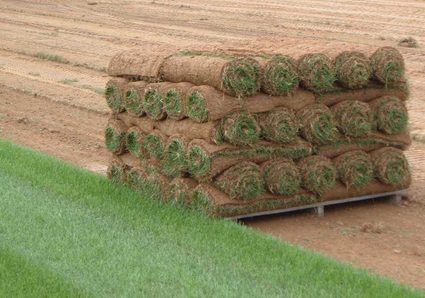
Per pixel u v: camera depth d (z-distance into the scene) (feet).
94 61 117.39
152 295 38.29
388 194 56.08
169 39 133.90
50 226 47.29
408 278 43.32
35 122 84.23
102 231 46.73
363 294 38.42
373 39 124.67
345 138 53.62
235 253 43.57
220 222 48.67
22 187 54.90
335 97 53.26
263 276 40.47
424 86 93.91
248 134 49.73
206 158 49.73
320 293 38.52
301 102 51.78
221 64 49.21
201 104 49.67
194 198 51.21
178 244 45.09
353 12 151.02
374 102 54.75
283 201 51.90
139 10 175.11
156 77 54.13
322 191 52.80
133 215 49.52
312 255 43.47
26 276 39.63
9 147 66.74
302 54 51.67
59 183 56.08
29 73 111.34
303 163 52.24
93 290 38.45
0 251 42.86
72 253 43.11
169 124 53.01
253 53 52.75
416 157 67.97
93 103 92.38
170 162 52.65
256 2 173.37
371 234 50.52
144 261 42.27
